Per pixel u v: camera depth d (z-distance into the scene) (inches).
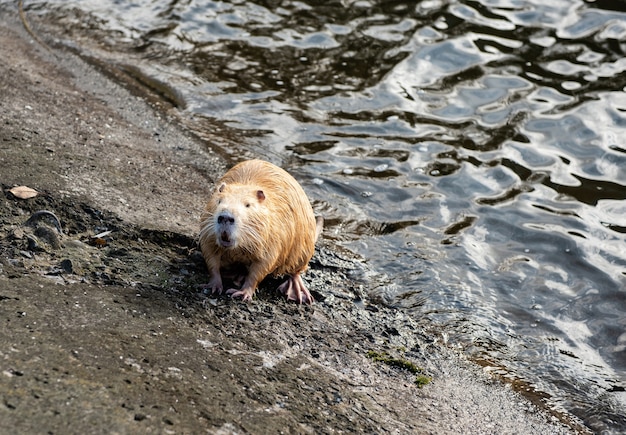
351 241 133.4
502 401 109.5
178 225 122.0
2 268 103.9
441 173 148.6
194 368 96.7
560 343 119.6
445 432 102.1
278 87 167.6
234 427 90.9
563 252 134.0
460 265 130.7
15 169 121.7
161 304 105.7
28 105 142.9
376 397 103.7
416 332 118.0
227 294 111.0
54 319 97.7
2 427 84.1
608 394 112.7
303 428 94.2
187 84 166.2
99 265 109.3
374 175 147.2
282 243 113.0
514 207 142.0
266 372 100.5
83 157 131.3
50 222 112.5
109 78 164.4
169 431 87.8
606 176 149.1
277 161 148.5
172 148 146.0
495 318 122.6
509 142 156.1
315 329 112.0
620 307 125.4
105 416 87.4
